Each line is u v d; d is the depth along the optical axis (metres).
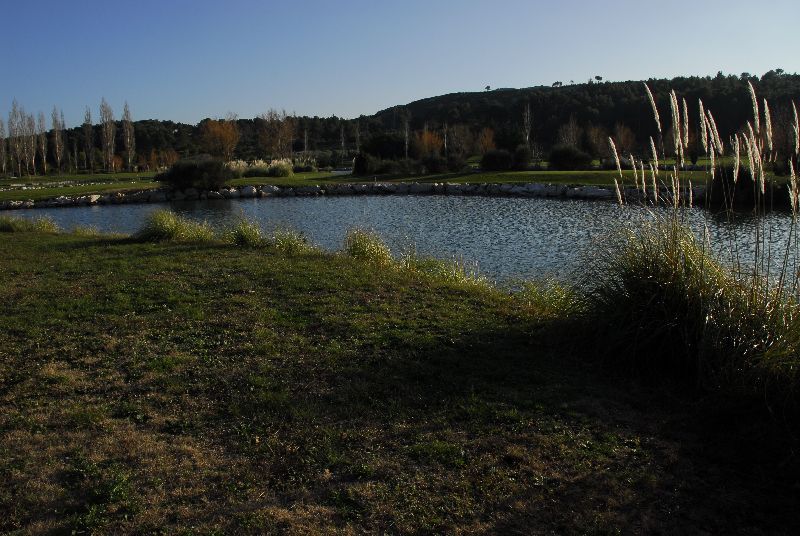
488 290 8.49
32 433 4.27
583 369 5.20
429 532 3.09
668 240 5.45
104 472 3.71
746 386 4.26
